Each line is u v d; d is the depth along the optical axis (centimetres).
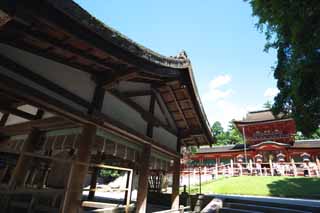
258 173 2311
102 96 504
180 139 947
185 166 2258
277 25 844
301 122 902
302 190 1368
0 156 812
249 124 2931
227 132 5491
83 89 468
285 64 949
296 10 657
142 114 673
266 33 963
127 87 628
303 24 660
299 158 3066
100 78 506
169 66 546
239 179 1931
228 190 1573
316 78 730
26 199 608
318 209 638
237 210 738
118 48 386
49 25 285
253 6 873
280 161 2520
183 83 660
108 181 2534
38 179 732
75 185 415
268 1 771
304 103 828
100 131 526
